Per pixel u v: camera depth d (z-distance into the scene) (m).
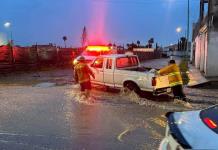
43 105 13.23
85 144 7.86
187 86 20.16
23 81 22.77
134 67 16.75
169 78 14.39
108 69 16.30
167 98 15.20
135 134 8.78
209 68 23.36
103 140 8.20
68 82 21.89
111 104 13.50
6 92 17.14
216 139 3.33
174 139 3.73
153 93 14.80
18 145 7.79
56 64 40.00
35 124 9.87
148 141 8.12
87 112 11.80
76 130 9.16
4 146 7.71
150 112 11.88
